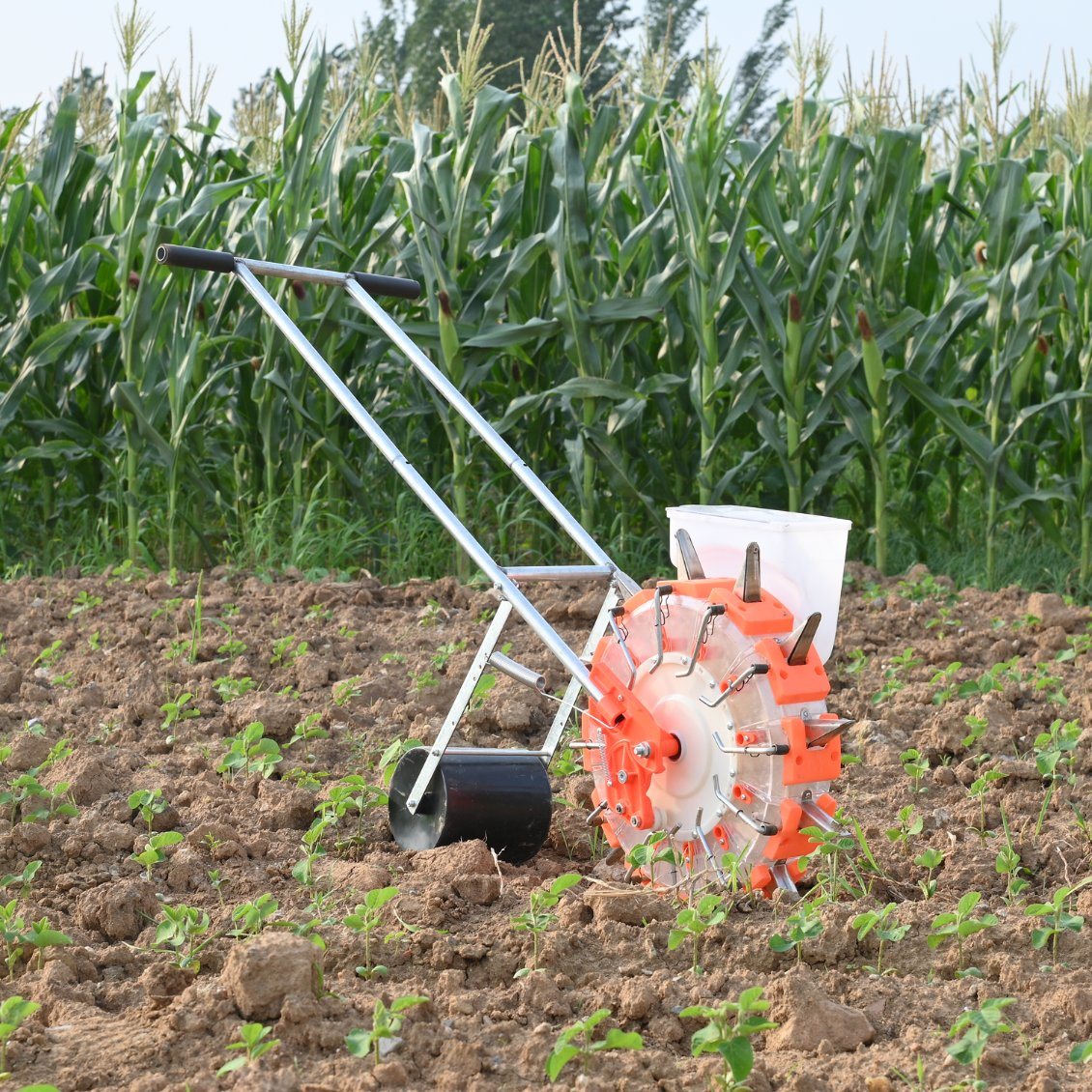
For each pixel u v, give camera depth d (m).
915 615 5.93
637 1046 2.07
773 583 3.07
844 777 3.90
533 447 7.55
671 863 3.00
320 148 7.25
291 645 5.21
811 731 2.76
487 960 2.59
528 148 7.27
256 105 8.23
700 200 6.68
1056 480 7.44
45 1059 2.20
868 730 4.24
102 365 7.73
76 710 4.50
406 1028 2.28
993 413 7.04
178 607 5.82
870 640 5.53
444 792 3.21
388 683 4.71
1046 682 4.54
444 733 3.21
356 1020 2.32
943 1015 2.40
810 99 7.63
